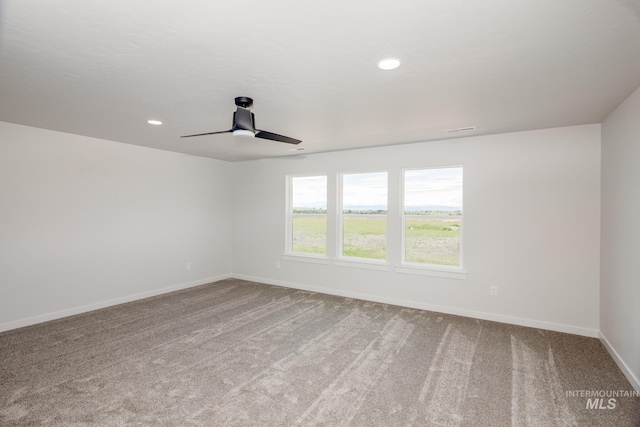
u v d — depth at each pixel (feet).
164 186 16.35
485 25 4.97
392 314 13.12
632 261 7.95
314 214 17.37
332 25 4.97
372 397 7.38
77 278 13.12
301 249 17.89
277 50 5.79
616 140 9.14
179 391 7.55
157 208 16.06
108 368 8.61
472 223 12.81
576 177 11.08
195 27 5.03
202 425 6.39
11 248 11.41
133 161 15.01
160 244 16.22
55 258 12.50
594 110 9.33
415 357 9.32
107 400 7.17
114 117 10.27
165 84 7.40
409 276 14.16
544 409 6.95
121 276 14.62
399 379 8.14
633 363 7.84
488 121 10.52
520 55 5.97
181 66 6.46
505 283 12.23
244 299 15.34
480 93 7.96
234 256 20.02
